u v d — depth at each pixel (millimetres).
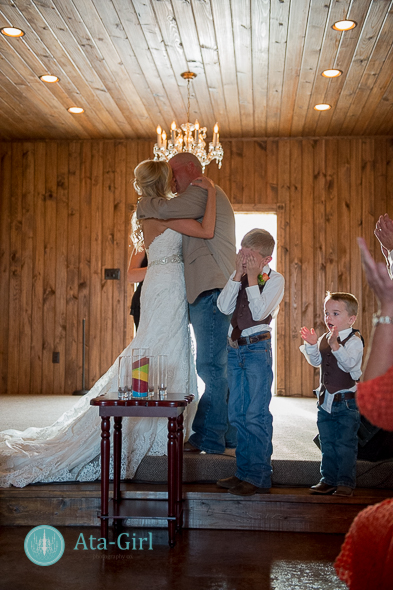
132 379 2684
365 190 6742
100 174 7027
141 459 3064
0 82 5406
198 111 6094
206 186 3156
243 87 5465
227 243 3215
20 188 7090
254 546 2602
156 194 3242
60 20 4320
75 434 3154
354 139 6777
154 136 6926
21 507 2863
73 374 6945
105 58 4922
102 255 6984
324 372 2867
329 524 2771
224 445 3137
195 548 2576
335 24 4309
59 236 7031
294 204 6805
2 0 4051
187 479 3021
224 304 2822
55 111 6148
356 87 5414
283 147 6844
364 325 6645
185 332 3223
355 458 2805
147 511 2688
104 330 6938
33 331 7008
